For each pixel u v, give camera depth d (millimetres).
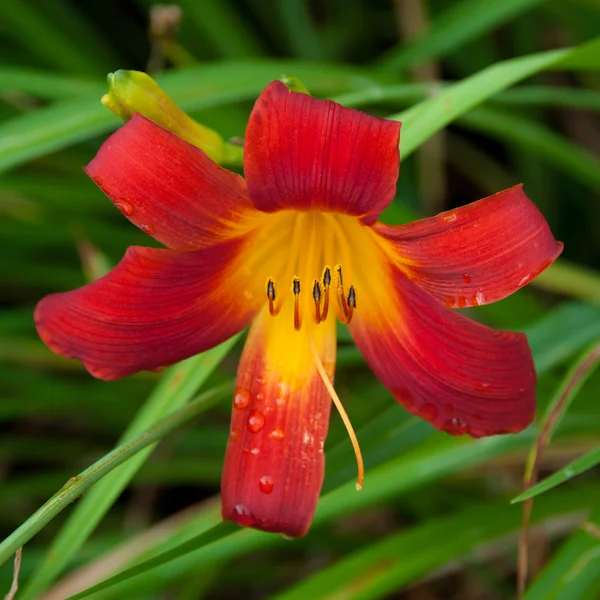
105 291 537
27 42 711
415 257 547
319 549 708
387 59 702
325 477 578
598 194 745
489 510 621
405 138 567
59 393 698
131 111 564
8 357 701
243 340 728
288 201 540
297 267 577
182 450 714
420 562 609
